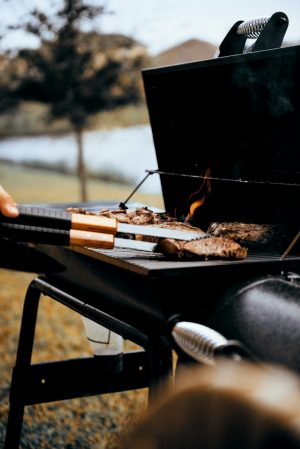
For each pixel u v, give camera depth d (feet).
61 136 37.47
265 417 1.85
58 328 14.49
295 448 3.12
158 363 4.71
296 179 5.51
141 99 21.68
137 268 4.45
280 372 3.71
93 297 5.94
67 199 33.30
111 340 7.00
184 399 1.90
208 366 3.90
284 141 5.56
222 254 4.82
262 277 4.86
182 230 5.65
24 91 21.27
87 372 7.05
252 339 4.22
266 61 5.36
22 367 6.81
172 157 7.30
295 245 5.43
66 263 6.27
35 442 9.02
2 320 14.97
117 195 34.04
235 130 6.15
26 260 3.60
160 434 1.85
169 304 4.63
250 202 6.20
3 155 47.34
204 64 6.00
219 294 4.83
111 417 9.98
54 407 10.36
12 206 4.76
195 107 6.57
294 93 5.22
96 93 21.20
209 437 2.56
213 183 6.71
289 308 4.25
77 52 20.99
